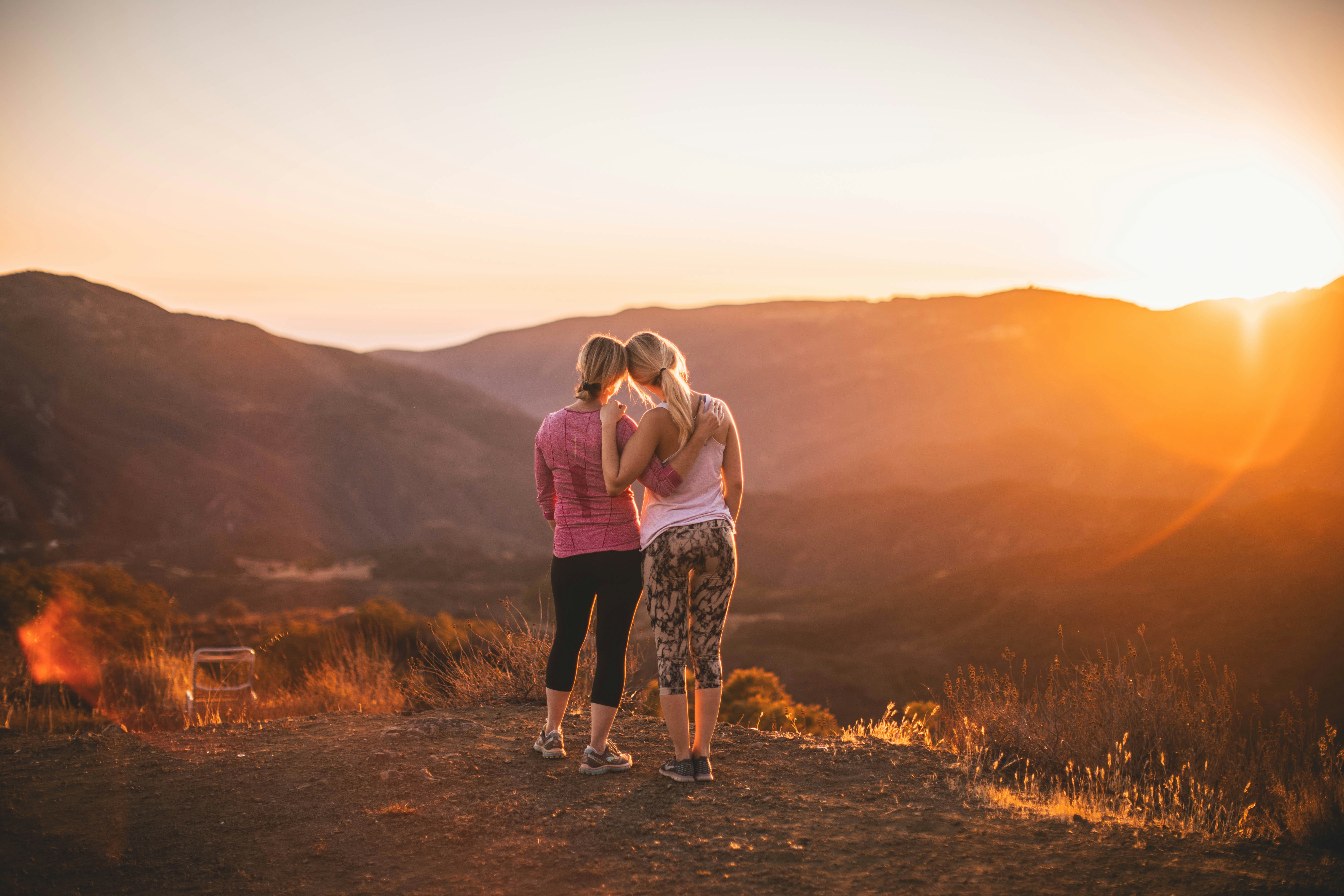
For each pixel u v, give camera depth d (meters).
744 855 2.95
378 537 183.50
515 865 2.88
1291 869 2.92
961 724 4.72
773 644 65.19
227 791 3.62
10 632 16.98
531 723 4.76
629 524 3.72
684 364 3.70
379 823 3.25
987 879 2.77
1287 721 4.08
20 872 2.85
